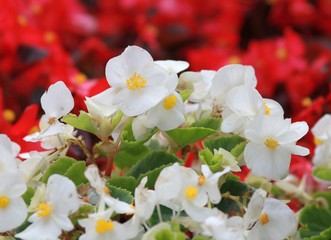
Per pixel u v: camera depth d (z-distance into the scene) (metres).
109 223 0.51
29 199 0.54
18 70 0.88
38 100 0.86
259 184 0.63
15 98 0.88
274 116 0.55
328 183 0.69
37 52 0.88
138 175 0.58
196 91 0.59
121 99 0.54
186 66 0.58
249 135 0.54
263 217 0.54
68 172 0.55
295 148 0.55
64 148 0.57
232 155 0.56
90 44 1.04
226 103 0.56
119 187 0.55
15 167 0.52
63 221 0.51
